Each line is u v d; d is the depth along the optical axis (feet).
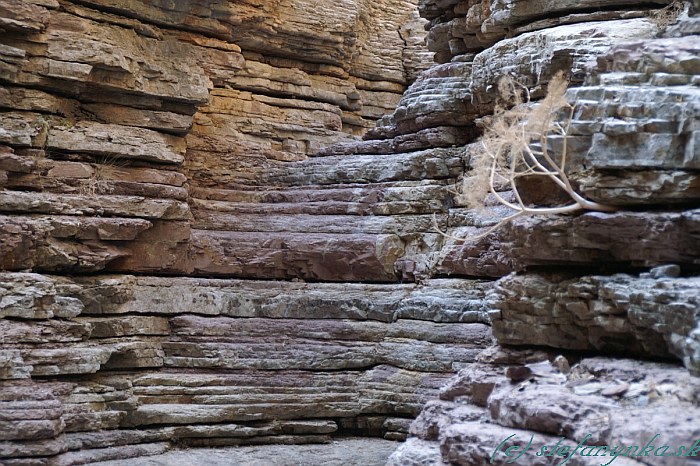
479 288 37.81
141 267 38.86
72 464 31.32
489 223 37.04
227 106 48.60
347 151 46.62
